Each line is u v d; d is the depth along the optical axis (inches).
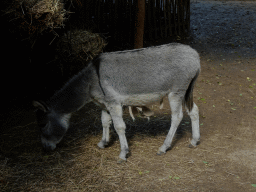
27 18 156.2
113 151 169.5
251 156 163.2
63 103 151.8
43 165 155.6
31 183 140.8
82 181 142.7
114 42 320.5
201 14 453.1
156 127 198.1
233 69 300.0
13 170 150.6
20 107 219.9
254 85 263.3
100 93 151.3
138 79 148.6
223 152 167.8
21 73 219.6
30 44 192.7
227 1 540.1
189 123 206.1
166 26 369.1
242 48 351.9
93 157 163.3
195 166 154.8
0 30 173.6
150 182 142.3
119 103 151.3
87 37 211.5
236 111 219.8
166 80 151.7
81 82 150.3
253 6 499.5
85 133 189.5
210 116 213.6
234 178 144.7
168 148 171.8
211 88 259.4
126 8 315.9
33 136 185.0
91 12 295.0
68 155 165.2
